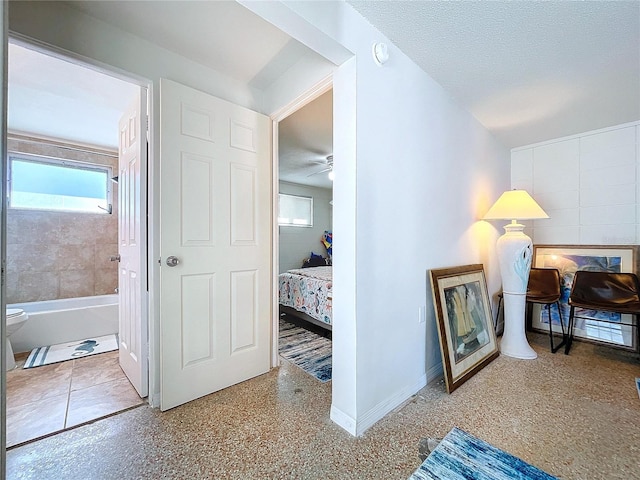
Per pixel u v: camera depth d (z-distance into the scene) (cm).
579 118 268
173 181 174
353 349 151
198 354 186
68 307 336
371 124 159
